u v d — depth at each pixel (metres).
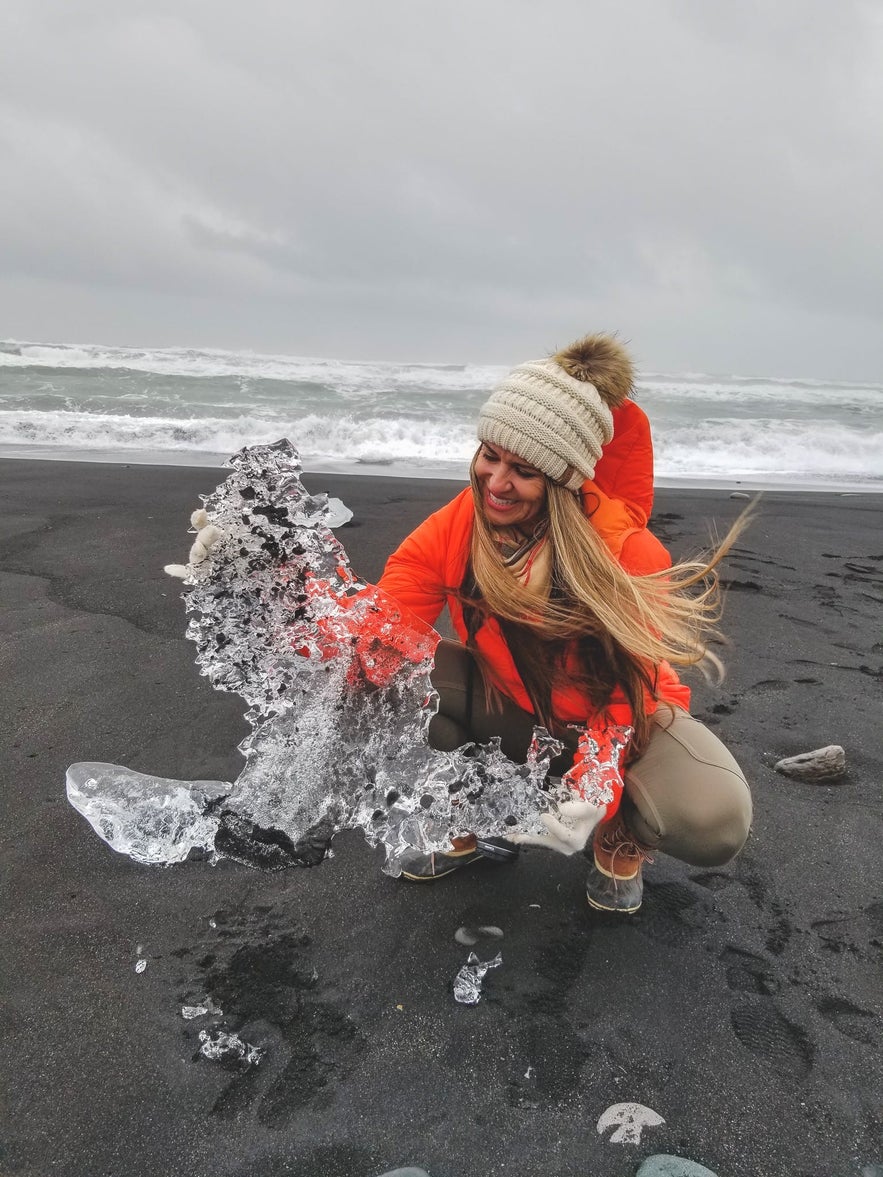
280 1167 1.31
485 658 1.73
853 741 2.74
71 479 6.46
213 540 1.57
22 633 3.28
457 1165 1.33
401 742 1.67
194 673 3.00
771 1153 1.36
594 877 1.88
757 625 3.85
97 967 1.68
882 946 1.83
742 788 1.61
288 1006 1.61
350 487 6.90
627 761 1.68
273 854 1.56
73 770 2.00
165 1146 1.33
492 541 1.60
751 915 1.91
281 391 13.77
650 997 1.67
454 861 1.98
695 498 7.27
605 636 1.54
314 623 1.61
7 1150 1.32
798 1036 1.59
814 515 6.70
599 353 1.55
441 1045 1.54
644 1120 1.41
